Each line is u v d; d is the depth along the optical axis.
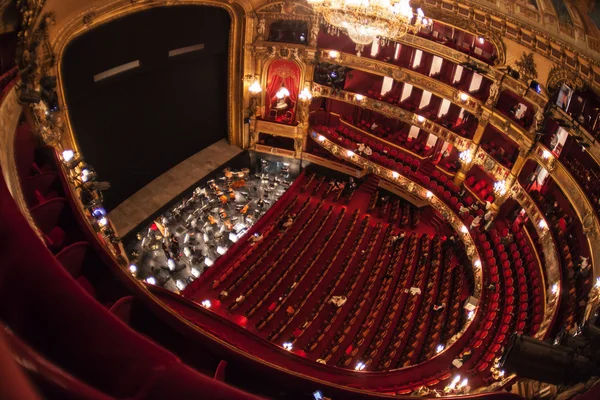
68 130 21.45
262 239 29.50
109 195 28.20
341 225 31.31
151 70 26.56
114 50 23.67
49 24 18.50
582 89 20.25
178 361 4.14
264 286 26.64
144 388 3.82
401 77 30.16
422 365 20.28
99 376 3.79
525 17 22.19
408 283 27.05
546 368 8.06
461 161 30.00
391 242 29.62
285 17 30.47
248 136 34.97
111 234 21.94
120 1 22.33
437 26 28.80
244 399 4.19
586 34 18.83
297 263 28.00
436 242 29.72
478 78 28.66
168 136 31.06
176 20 26.48
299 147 35.00
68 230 11.84
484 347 20.89
